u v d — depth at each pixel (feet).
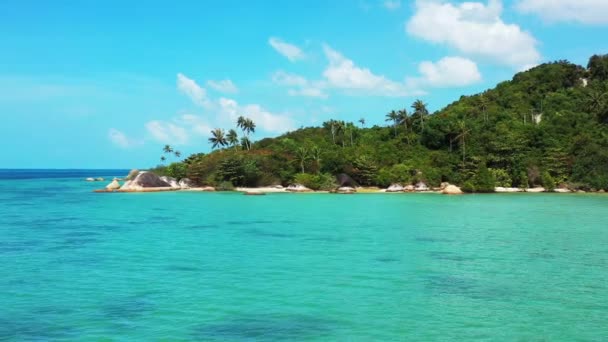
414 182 396.16
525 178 389.39
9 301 72.02
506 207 240.73
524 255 110.83
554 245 124.67
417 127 490.49
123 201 278.26
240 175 398.83
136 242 129.18
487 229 156.35
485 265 99.60
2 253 112.37
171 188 392.88
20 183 547.90
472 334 58.49
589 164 379.35
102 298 73.67
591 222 176.04
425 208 236.02
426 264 100.27
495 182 380.37
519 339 56.85
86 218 188.75
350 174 416.05
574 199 300.81
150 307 69.05
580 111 474.49
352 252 114.11
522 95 542.57
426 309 68.69
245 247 121.19
